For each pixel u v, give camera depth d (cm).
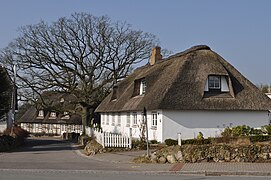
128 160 2327
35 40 5344
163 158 2158
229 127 3250
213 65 3566
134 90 4075
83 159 2528
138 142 3109
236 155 2098
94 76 5659
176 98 3338
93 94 5806
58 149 3781
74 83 5581
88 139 4438
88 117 5934
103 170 1898
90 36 5497
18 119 9781
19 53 5338
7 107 3469
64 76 5522
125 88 4662
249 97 3547
